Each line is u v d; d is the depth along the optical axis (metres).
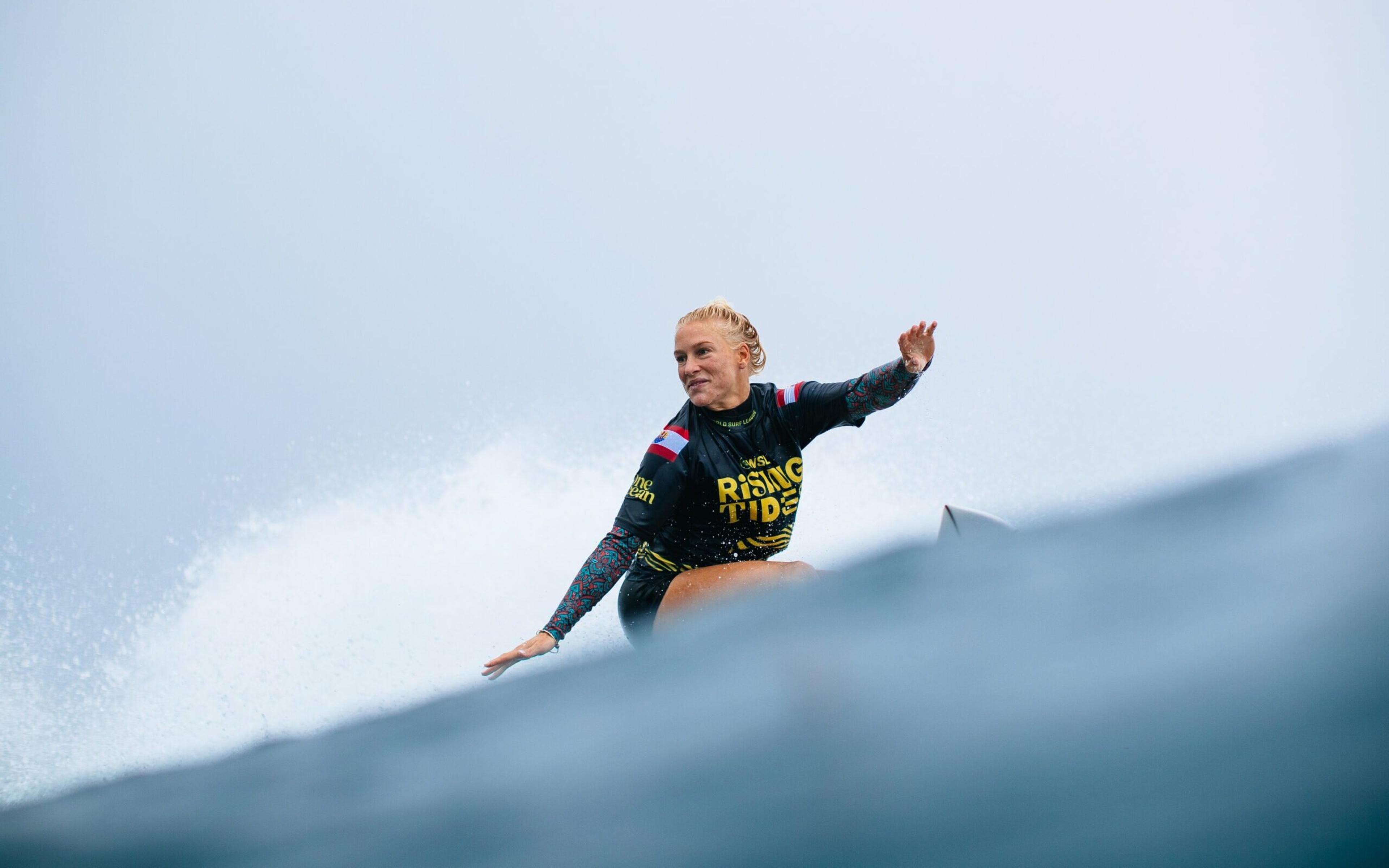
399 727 5.48
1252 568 3.89
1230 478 6.15
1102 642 3.41
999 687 3.19
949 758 2.69
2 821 4.54
